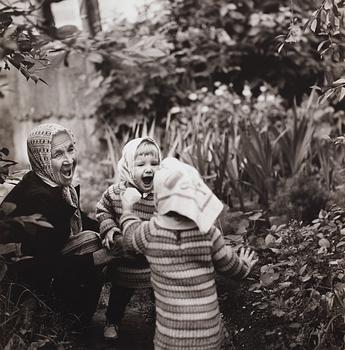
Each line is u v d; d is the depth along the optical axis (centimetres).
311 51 915
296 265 401
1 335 372
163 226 342
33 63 425
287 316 377
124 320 467
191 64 916
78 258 411
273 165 742
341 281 400
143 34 888
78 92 918
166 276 340
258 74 924
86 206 748
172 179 338
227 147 665
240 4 942
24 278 412
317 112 790
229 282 444
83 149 923
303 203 594
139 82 868
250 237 512
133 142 421
